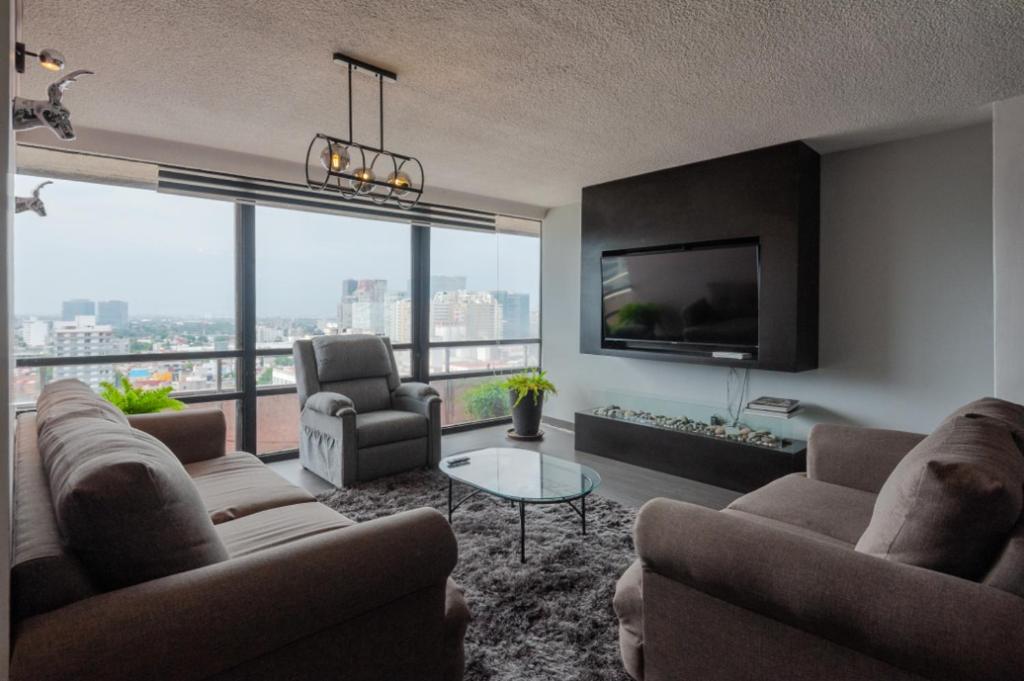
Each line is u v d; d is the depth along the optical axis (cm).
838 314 360
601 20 197
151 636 92
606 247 450
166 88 261
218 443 264
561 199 520
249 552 158
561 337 551
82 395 190
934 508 114
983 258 307
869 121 301
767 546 122
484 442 480
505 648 182
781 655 123
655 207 414
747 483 351
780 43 212
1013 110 263
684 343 401
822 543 120
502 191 485
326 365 396
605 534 273
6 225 79
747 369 405
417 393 402
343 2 186
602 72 240
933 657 100
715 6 187
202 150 359
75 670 84
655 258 414
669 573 140
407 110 288
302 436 393
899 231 335
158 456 122
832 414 365
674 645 143
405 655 131
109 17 196
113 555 100
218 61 231
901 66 232
